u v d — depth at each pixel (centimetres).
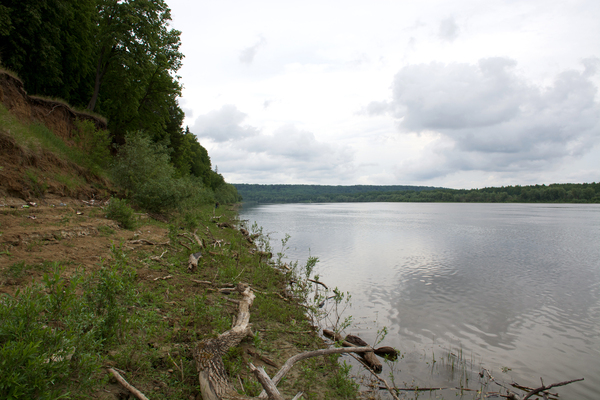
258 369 402
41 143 1347
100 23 2370
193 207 2469
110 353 420
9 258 620
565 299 1038
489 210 9288
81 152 1662
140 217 1452
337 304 957
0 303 341
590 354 677
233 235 2005
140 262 858
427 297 1041
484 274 1369
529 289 1146
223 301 762
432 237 2688
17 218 891
